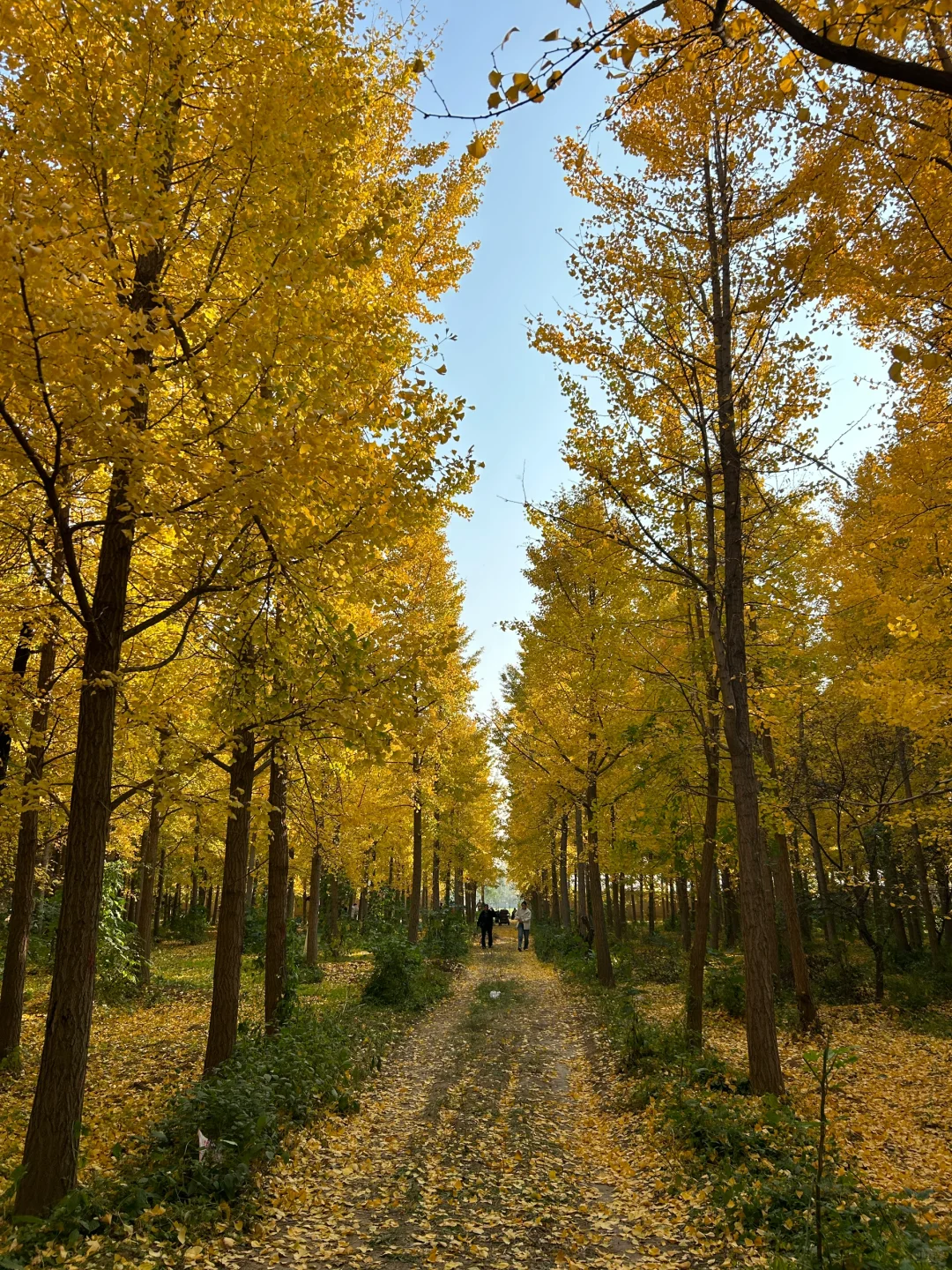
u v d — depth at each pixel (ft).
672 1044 24.73
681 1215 14.03
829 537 25.57
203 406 14.40
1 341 10.51
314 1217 14.02
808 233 18.39
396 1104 22.21
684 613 31.60
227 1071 18.45
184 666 22.35
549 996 44.86
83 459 12.92
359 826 46.62
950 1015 36.11
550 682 45.78
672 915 95.81
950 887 53.01
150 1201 13.19
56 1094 13.14
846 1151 17.52
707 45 17.95
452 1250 12.92
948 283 16.02
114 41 12.16
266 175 13.67
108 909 38.88
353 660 15.20
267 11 14.23
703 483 26.37
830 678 39.27
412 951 43.65
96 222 12.58
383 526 14.71
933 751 32.96
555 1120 21.12
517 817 75.20
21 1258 10.88
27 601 17.95
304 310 13.85
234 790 23.16
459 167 23.59
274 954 28.19
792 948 35.14
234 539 14.40
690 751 32.48
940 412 19.81
